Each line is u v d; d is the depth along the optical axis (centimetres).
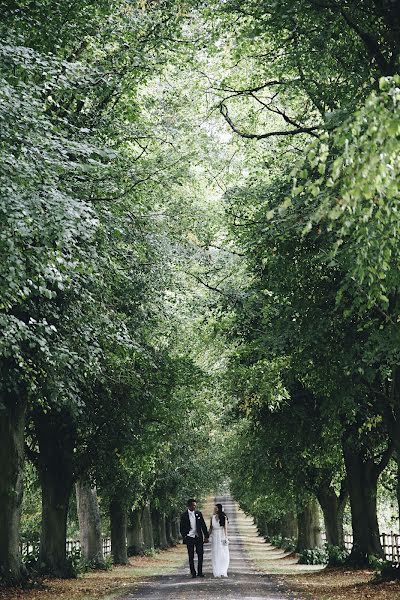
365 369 1742
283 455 2973
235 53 2219
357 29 1677
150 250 2398
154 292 2517
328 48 1828
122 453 2689
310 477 3441
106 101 2173
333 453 2833
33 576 2200
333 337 1847
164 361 2675
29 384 1844
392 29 1593
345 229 903
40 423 2652
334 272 1773
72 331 1850
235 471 4109
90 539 3425
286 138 2483
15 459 2136
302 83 1969
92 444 2678
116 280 2011
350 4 1664
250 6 1948
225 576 2558
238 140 2852
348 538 5572
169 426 2805
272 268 1833
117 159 2178
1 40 1388
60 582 2361
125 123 2412
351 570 2755
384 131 766
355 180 791
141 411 2627
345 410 2011
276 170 2566
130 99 2245
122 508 4159
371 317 1722
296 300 1858
